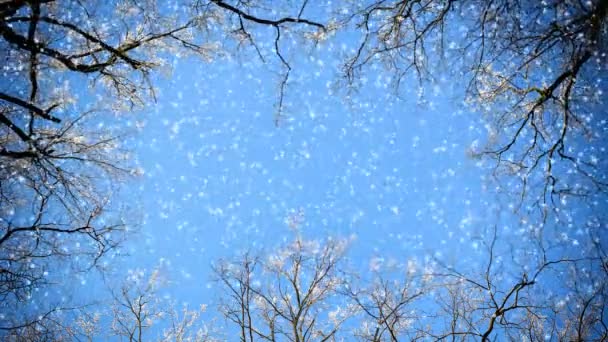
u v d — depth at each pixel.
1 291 7.60
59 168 7.30
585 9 6.97
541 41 7.54
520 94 8.08
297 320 8.00
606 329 6.97
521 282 6.79
